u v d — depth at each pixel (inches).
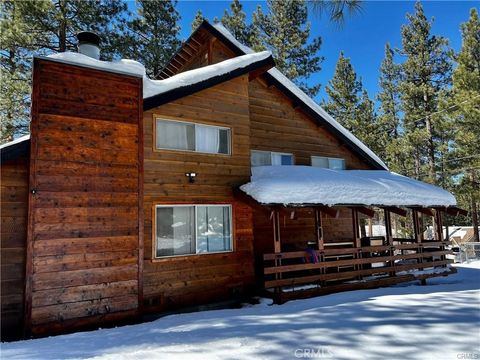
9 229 202.4
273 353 129.8
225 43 401.7
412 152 886.4
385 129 1045.8
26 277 197.9
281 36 771.4
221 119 306.3
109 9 564.4
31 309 197.0
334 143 453.1
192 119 289.0
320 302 250.8
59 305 205.3
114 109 242.8
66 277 209.8
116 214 232.8
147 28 632.4
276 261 278.4
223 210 295.9
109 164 235.1
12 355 147.0
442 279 367.2
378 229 1198.3
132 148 246.2
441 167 824.9
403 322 167.6
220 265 282.8
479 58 661.3
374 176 398.0
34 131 212.1
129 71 257.9
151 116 267.4
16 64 489.4
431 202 375.9
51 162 215.0
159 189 262.4
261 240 357.4
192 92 285.9
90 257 219.3
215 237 287.0
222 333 165.6
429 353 124.7
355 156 472.4
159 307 249.1
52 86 222.5
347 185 322.7
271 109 400.5
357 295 271.3
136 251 236.7
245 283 292.4
